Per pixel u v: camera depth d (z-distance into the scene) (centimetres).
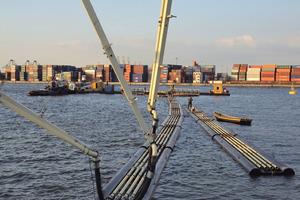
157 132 3266
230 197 1619
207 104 8481
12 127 3841
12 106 1070
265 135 3512
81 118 4916
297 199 1596
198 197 1617
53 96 11075
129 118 4962
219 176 1933
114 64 1268
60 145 2825
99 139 3125
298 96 13338
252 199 1598
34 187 1788
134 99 1327
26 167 2153
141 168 1848
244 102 9369
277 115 5838
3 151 2588
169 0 1350
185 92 11800
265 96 13088
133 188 1559
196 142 2966
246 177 1911
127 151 2616
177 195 1636
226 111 6600
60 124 4191
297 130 3906
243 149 2464
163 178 1889
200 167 2119
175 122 4172
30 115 1109
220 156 2414
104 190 1538
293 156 2517
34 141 2997
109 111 6134
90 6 1192
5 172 2041
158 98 10938
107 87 13225
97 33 1216
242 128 4028
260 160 2136
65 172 2050
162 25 1375
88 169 2117
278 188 1738
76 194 1692
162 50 1397
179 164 2186
